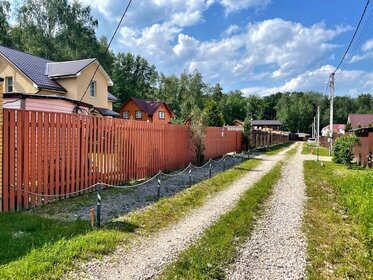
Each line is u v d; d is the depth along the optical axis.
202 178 11.63
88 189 8.48
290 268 4.29
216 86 92.44
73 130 7.95
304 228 6.07
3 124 6.25
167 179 11.21
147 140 11.41
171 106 70.00
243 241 5.30
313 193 9.46
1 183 6.24
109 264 4.21
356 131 19.38
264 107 107.19
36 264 3.91
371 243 5.14
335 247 5.09
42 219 5.75
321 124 91.06
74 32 38.81
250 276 4.04
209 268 4.19
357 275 4.15
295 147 41.09
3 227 5.23
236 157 21.08
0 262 3.94
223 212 7.01
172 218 6.45
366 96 97.00
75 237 4.93
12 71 20.17
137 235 5.35
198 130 15.70
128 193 8.56
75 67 21.66
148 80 75.12
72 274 3.87
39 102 11.09
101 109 22.73
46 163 7.20
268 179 11.75
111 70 50.59
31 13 36.97
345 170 15.19
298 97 103.75
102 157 9.02
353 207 7.23
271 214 7.07
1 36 32.53
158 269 4.12
